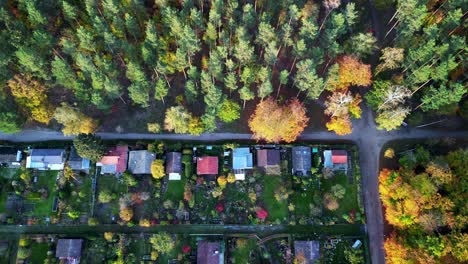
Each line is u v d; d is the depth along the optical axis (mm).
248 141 107812
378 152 107375
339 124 100938
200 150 106812
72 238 97875
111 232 99688
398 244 91812
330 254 99312
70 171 101000
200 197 102625
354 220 100812
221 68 101312
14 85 94688
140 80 98438
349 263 98250
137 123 108250
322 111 110312
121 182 103312
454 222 89750
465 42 103312
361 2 118562
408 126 109312
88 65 94625
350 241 100312
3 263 97438
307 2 108375
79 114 98812
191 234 100062
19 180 102688
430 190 91188
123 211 97312
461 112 105688
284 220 101562
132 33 103312
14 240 99000
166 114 104312
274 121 97625
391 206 95000
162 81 97000
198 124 101938
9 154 103250
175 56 102375
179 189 103250
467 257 87062
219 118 109062
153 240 92500
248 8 98812
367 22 118125
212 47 105750
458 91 92938
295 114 98812
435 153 106438
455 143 107500
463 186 93125
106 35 95062
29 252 97000
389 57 99375
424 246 89125
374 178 105375
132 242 99250
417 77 98188
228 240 100062
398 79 102250
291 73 111375
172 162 102812
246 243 99688
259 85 107500
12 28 97250
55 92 109750
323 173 104000
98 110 108500
